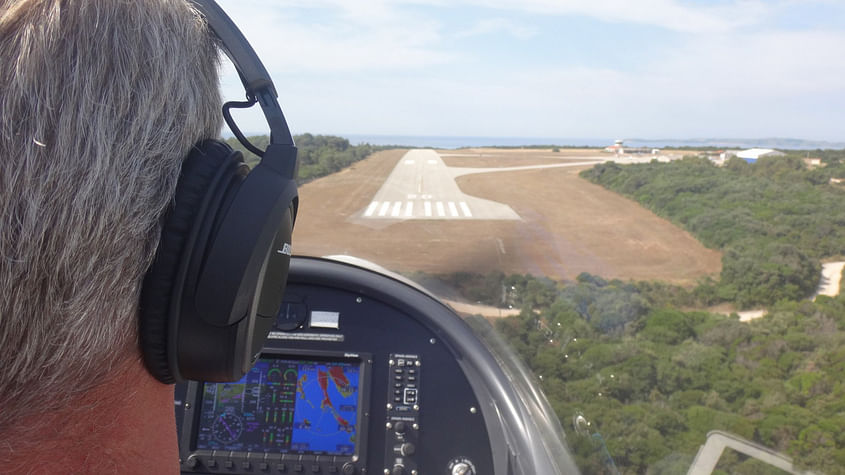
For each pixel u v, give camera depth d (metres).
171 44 0.22
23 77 0.18
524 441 0.81
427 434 0.87
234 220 0.26
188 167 0.24
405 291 0.91
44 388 0.20
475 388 0.88
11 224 0.18
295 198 0.31
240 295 0.26
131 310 0.22
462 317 0.94
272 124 0.30
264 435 0.88
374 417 0.88
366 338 0.91
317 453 0.87
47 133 0.19
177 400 0.88
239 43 0.30
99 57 0.20
